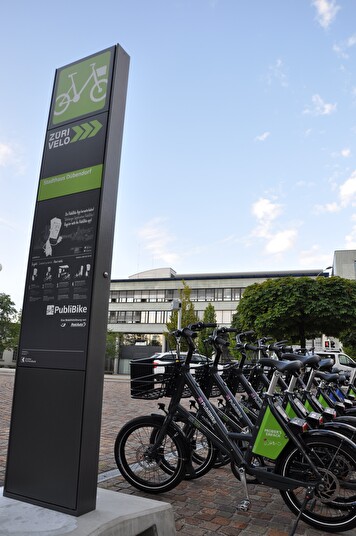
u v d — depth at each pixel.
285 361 3.39
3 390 13.20
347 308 16.73
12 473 2.89
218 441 3.56
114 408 9.80
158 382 3.80
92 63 3.30
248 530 3.17
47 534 2.33
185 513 3.46
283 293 17.41
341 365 17.83
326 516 3.16
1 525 2.44
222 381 4.03
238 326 19.88
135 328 50.28
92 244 2.91
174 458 3.80
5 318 45.56
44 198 3.24
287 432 3.23
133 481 3.90
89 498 2.69
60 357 2.86
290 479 3.17
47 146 3.34
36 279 3.11
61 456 2.72
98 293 2.87
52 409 2.82
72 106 3.30
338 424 3.33
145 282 51.44
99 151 3.06
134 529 2.64
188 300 31.03
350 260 41.31
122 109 3.22
